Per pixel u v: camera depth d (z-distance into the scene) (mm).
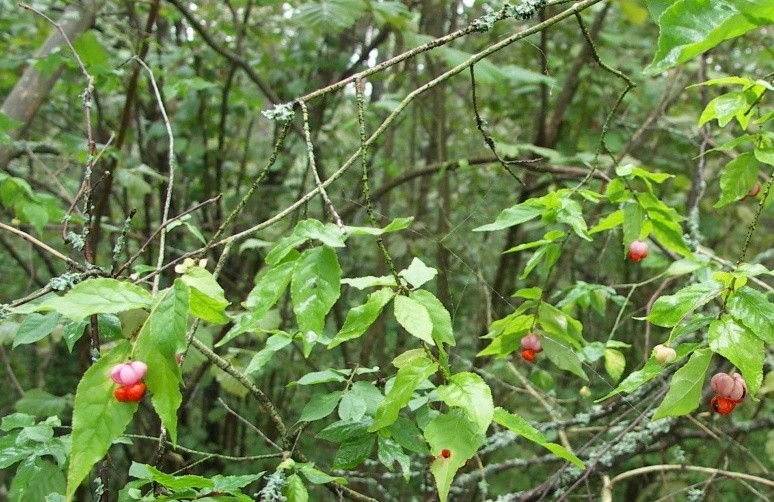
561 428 2334
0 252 4500
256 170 4523
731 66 3859
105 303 860
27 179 3172
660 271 3412
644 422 2256
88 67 2418
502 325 1674
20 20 3709
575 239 3420
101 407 881
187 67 3518
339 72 3822
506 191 4273
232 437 3807
